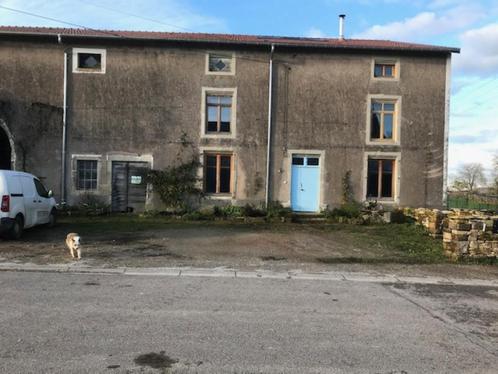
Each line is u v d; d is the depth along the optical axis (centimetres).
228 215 1838
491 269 975
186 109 1922
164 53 1916
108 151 1900
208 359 446
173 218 1784
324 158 1945
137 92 1909
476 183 4984
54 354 448
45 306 614
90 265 912
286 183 1941
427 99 1973
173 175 1908
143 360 440
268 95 1936
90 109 1898
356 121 1956
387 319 600
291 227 1612
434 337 532
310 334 530
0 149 2025
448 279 877
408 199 1966
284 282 816
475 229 1055
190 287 754
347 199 1945
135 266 914
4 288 715
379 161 1981
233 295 706
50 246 1108
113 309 608
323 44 1923
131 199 1911
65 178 1884
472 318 615
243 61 1933
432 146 1975
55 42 1883
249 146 1933
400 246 1238
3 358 436
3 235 1159
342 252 1136
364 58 1958
